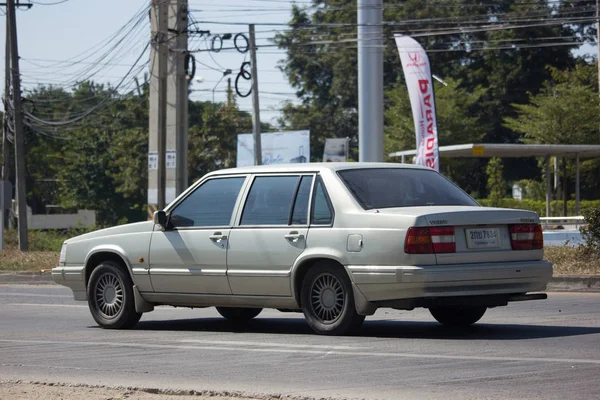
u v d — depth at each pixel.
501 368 16.64
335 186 21.89
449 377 15.91
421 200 22.14
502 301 21.06
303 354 19.12
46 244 80.62
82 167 170.75
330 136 158.25
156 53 63.38
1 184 72.62
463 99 130.12
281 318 27.50
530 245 21.69
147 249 24.55
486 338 21.00
